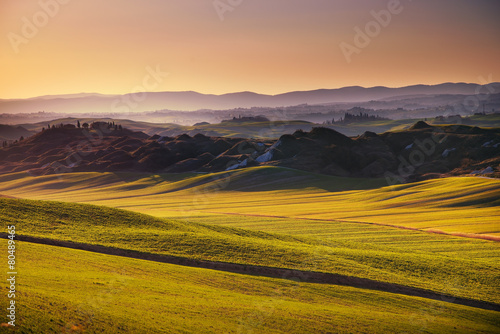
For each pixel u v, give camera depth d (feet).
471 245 218.38
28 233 145.59
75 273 108.58
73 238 149.48
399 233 254.06
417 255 178.60
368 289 132.36
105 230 167.32
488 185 400.47
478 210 330.75
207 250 152.66
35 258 116.16
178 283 116.88
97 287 100.01
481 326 112.06
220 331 87.66
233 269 138.62
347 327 100.07
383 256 169.78
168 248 151.12
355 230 266.57
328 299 120.37
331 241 207.62
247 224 291.17
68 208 189.78
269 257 151.64
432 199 387.14
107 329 77.15
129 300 94.53
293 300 116.16
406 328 103.76
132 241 155.12
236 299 110.22
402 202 391.45
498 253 200.95
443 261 168.55
